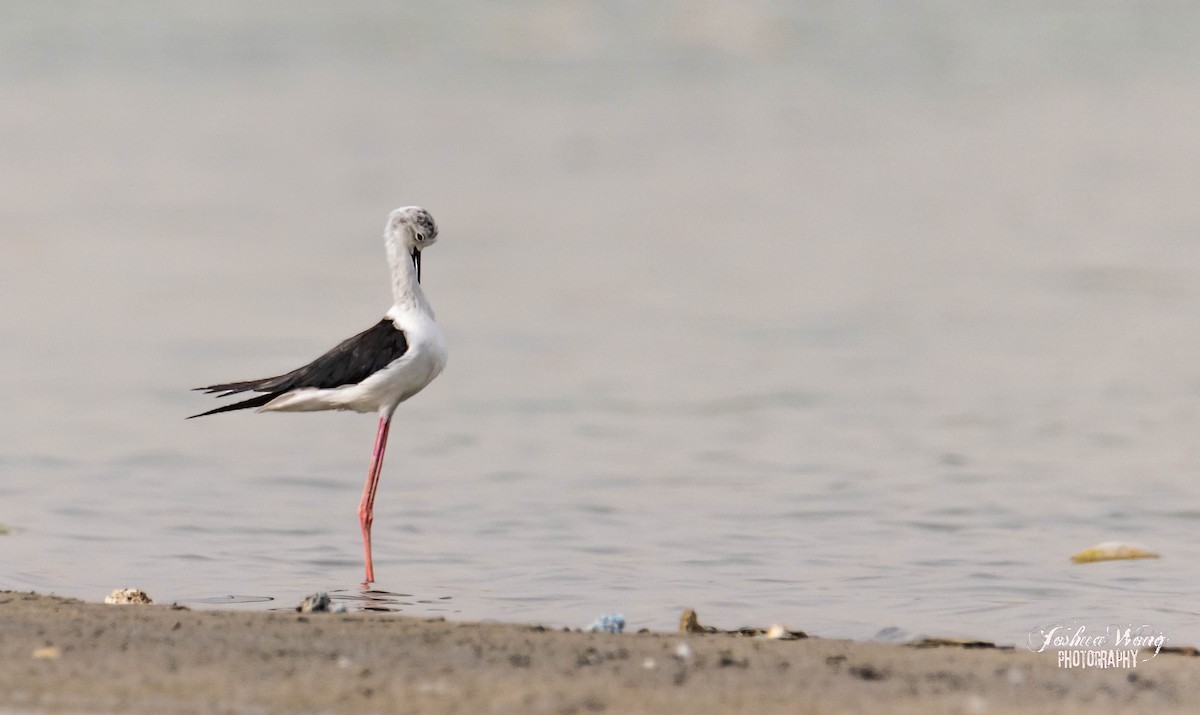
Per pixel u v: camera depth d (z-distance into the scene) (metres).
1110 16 53.97
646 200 34.78
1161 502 12.59
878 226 30.88
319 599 8.73
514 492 13.22
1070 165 36.50
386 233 10.20
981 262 26.95
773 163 38.75
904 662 7.26
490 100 48.19
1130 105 43.31
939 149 39.31
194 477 13.78
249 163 40.03
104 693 6.43
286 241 30.58
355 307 23.91
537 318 23.11
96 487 13.20
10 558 10.45
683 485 13.48
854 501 12.74
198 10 60.75
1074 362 19.28
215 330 22.09
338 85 50.56
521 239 30.48
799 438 15.56
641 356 20.31
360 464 14.55
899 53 50.97
